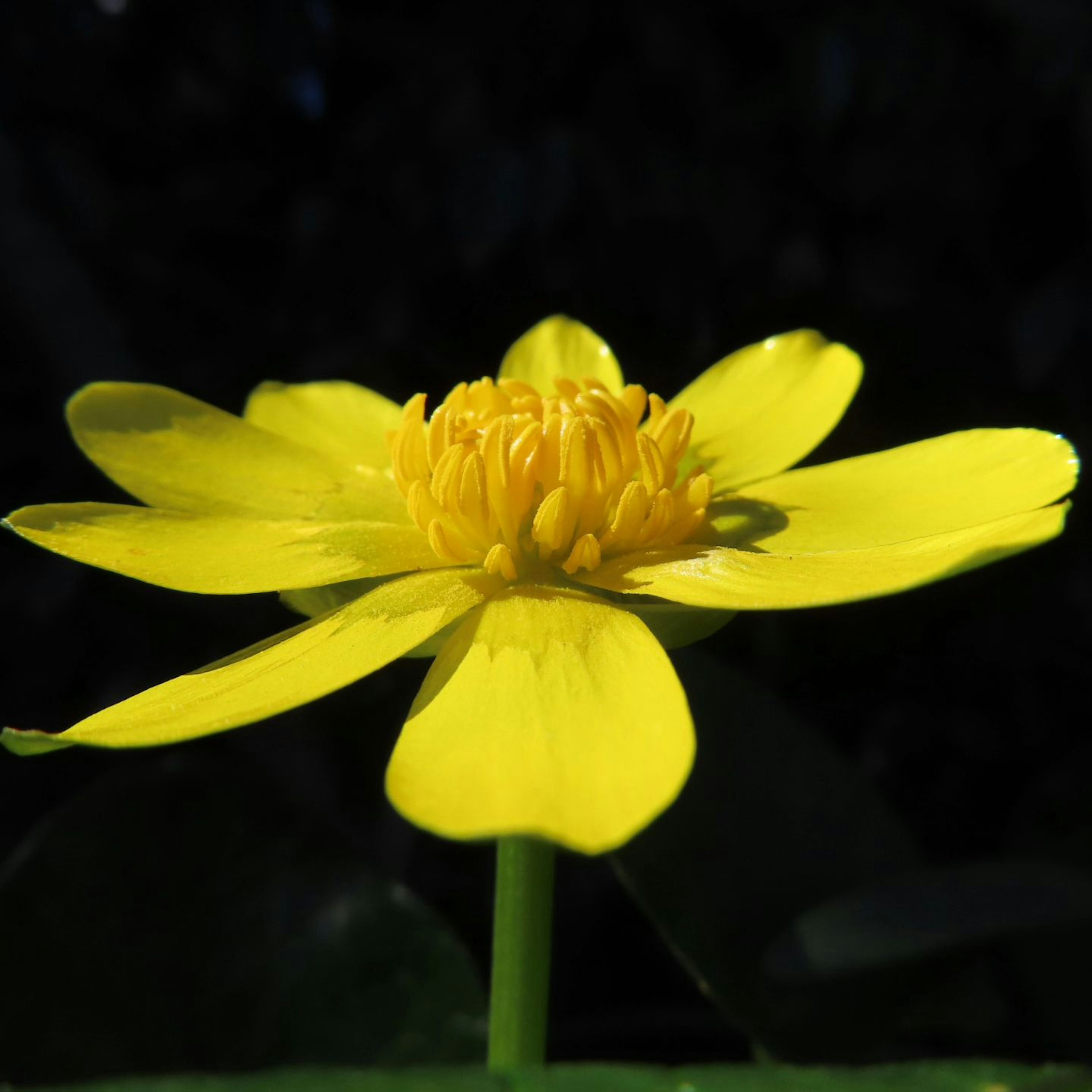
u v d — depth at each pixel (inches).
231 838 6.7
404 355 11.1
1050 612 11.4
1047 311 10.5
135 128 11.4
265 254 11.7
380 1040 6.6
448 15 10.9
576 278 10.9
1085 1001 7.0
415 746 5.8
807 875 6.8
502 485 6.2
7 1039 6.4
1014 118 11.0
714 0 10.8
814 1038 6.7
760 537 6.3
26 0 10.6
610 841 5.6
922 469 6.4
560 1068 5.4
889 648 11.3
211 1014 6.6
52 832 6.6
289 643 6.1
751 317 11.1
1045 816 7.8
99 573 10.6
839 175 11.0
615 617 6.0
